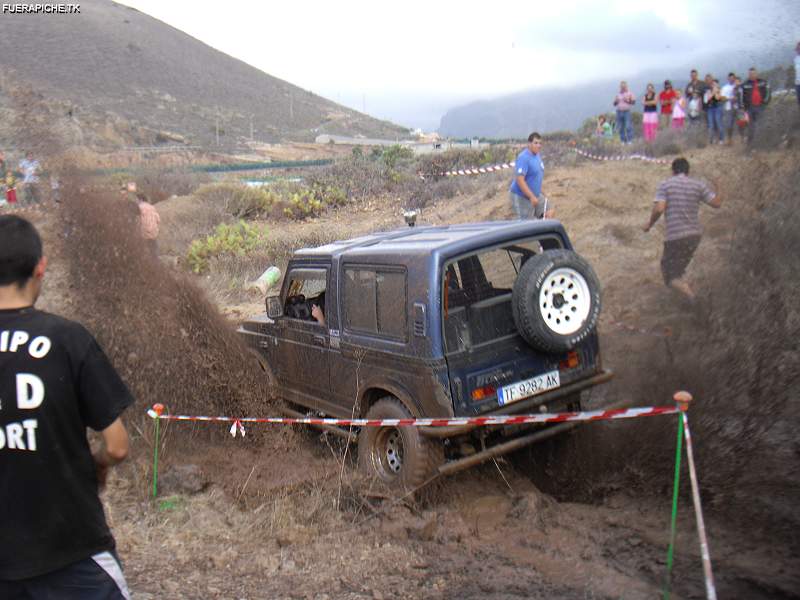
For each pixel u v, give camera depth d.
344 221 21.20
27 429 2.27
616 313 8.28
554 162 20.61
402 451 5.00
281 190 24.41
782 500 4.25
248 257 14.69
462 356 4.67
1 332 2.30
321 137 121.62
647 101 20.27
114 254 6.90
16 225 2.36
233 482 5.34
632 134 22.39
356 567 4.12
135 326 6.48
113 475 5.39
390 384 5.02
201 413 6.33
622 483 4.88
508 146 30.36
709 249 8.29
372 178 25.00
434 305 4.60
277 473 5.51
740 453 4.74
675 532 4.12
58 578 2.34
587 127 32.72
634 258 10.62
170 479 5.26
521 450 5.45
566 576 3.83
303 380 6.05
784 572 3.57
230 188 22.61
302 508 4.90
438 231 5.68
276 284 13.24
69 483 2.32
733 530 4.06
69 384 2.31
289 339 6.16
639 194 14.41
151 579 3.97
